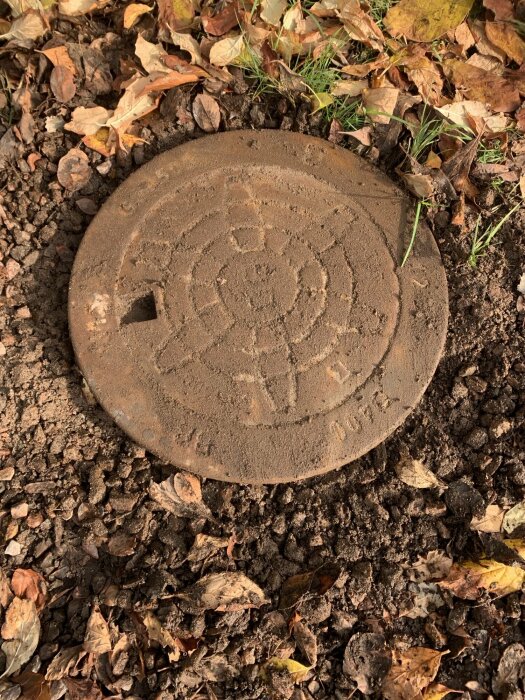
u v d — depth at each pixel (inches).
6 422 28.5
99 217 29.0
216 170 30.0
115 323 28.1
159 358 27.9
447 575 27.9
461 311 30.5
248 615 26.8
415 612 27.7
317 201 30.2
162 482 27.7
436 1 32.6
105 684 25.9
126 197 29.3
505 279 30.9
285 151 30.6
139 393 27.5
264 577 27.4
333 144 31.1
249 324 28.5
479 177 31.9
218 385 27.7
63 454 28.4
